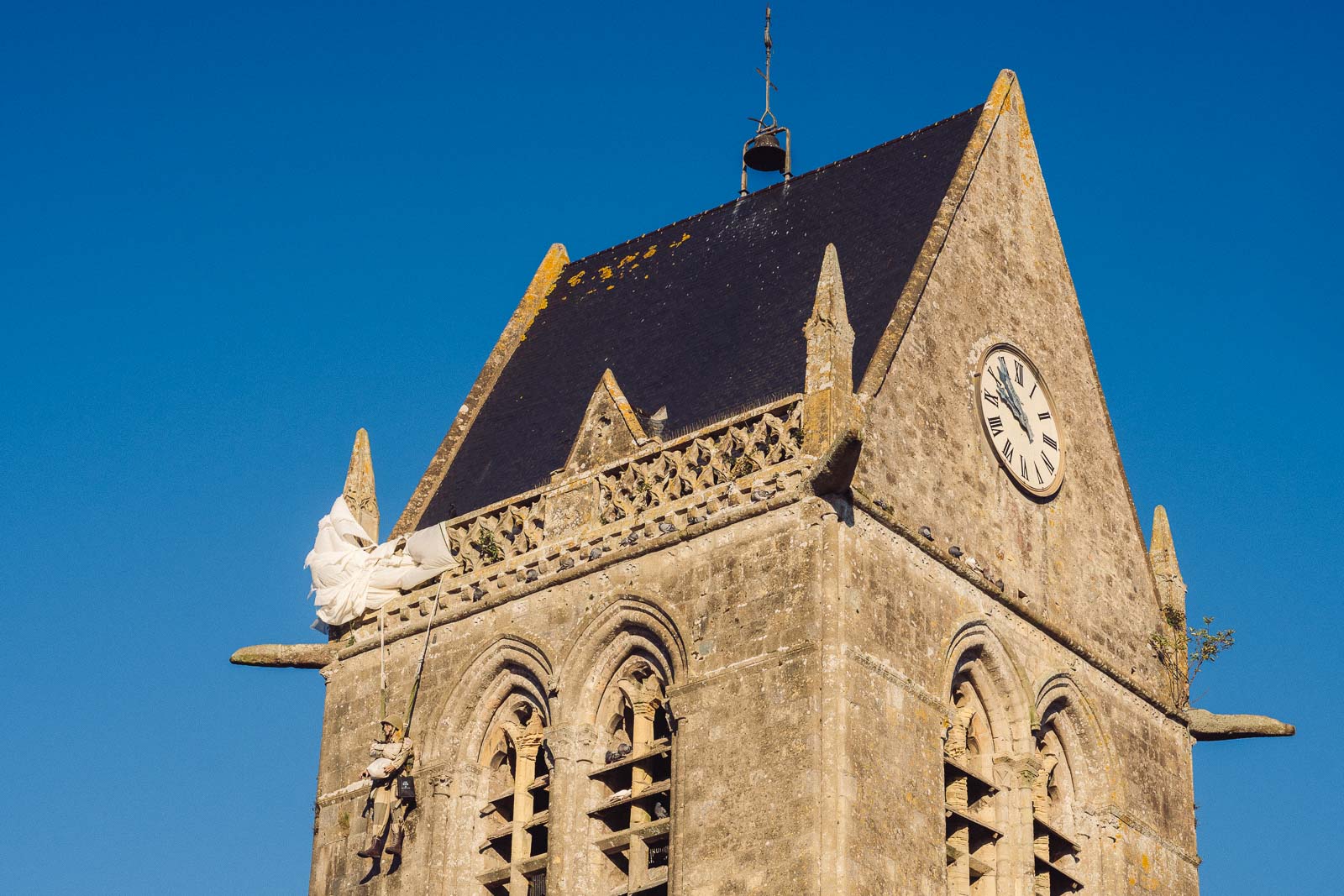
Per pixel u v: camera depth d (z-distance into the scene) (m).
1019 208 72.62
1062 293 73.19
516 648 67.25
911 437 65.19
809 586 61.97
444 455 75.19
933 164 72.56
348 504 73.44
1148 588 72.19
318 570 71.94
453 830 67.12
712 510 64.44
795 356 68.19
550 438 72.81
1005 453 68.12
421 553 70.31
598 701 65.56
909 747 61.78
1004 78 74.06
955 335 68.06
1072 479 70.50
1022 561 67.38
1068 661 67.88
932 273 68.12
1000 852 64.31
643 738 64.56
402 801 67.81
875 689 61.47
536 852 66.56
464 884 66.50
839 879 58.62
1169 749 70.81
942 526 65.12
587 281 79.19
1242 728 72.38
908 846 60.69
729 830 60.72
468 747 67.88
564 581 66.94
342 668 71.12
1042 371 70.94
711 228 77.00
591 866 64.06
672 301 75.00
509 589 67.94
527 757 67.00
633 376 72.62
